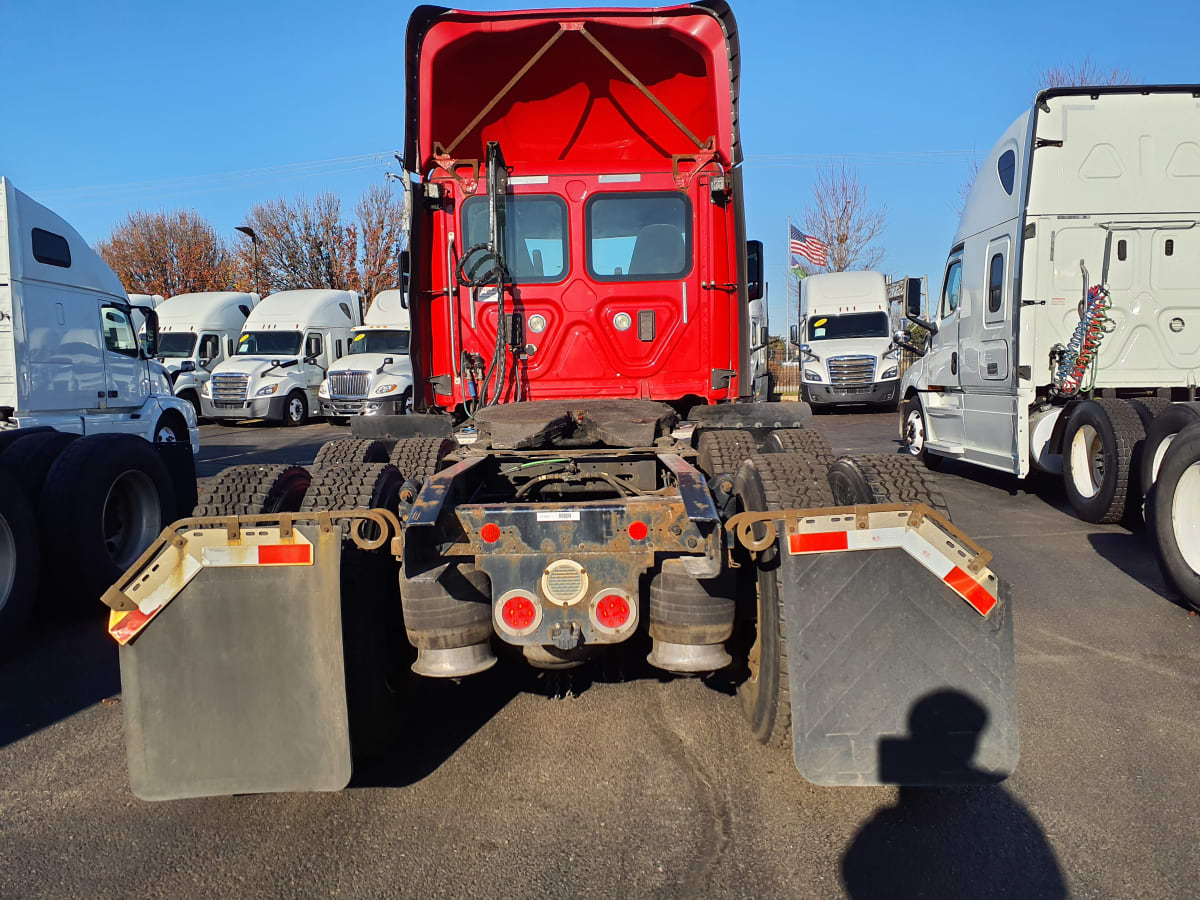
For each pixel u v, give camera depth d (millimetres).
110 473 6031
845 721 2984
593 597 3084
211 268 39219
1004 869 2842
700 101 6086
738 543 3512
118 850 3066
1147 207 8547
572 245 5996
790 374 35281
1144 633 5156
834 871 2842
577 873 2854
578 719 4066
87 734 4090
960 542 2951
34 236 8789
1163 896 2691
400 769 3621
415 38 5609
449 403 6180
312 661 3035
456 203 6031
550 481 4535
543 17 5504
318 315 24406
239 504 3598
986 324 9594
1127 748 3691
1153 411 7527
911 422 12516
